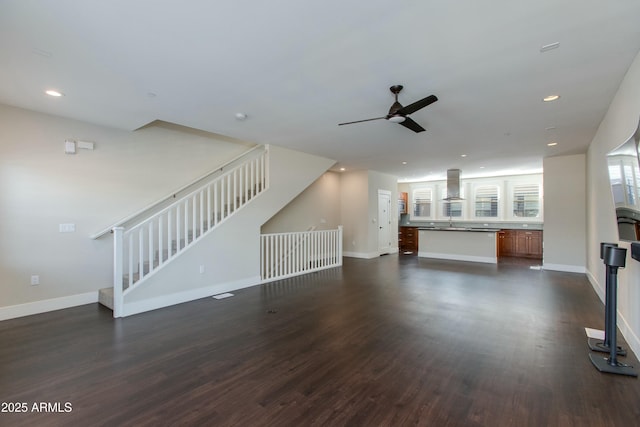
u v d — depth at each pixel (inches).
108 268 176.6
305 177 252.8
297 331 130.3
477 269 272.4
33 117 151.2
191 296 176.7
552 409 78.4
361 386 88.8
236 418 75.0
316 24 82.9
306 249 261.7
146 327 134.6
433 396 83.9
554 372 96.8
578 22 82.0
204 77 114.7
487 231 314.5
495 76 113.7
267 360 104.5
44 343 117.9
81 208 166.4
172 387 88.4
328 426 72.0
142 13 77.7
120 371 97.3
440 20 81.1
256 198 215.8
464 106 143.8
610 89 124.6
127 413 76.9
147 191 191.6
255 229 215.2
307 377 93.7
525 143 214.7
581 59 101.5
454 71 110.0
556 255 265.0
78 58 100.6
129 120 165.0
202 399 82.7
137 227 155.9
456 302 171.6
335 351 111.3
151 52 97.0
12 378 93.2
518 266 287.0
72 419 74.5
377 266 288.4
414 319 144.3
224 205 211.8
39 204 153.4
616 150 110.0
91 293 170.2
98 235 168.9
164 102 139.9
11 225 145.8
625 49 95.2
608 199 152.8
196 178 211.6
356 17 79.9
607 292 111.0
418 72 110.9
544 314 151.4
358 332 128.9
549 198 267.1
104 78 115.2
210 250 187.2
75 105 143.3
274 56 99.8
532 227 360.5
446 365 101.0
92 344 117.1
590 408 78.8
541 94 129.6
